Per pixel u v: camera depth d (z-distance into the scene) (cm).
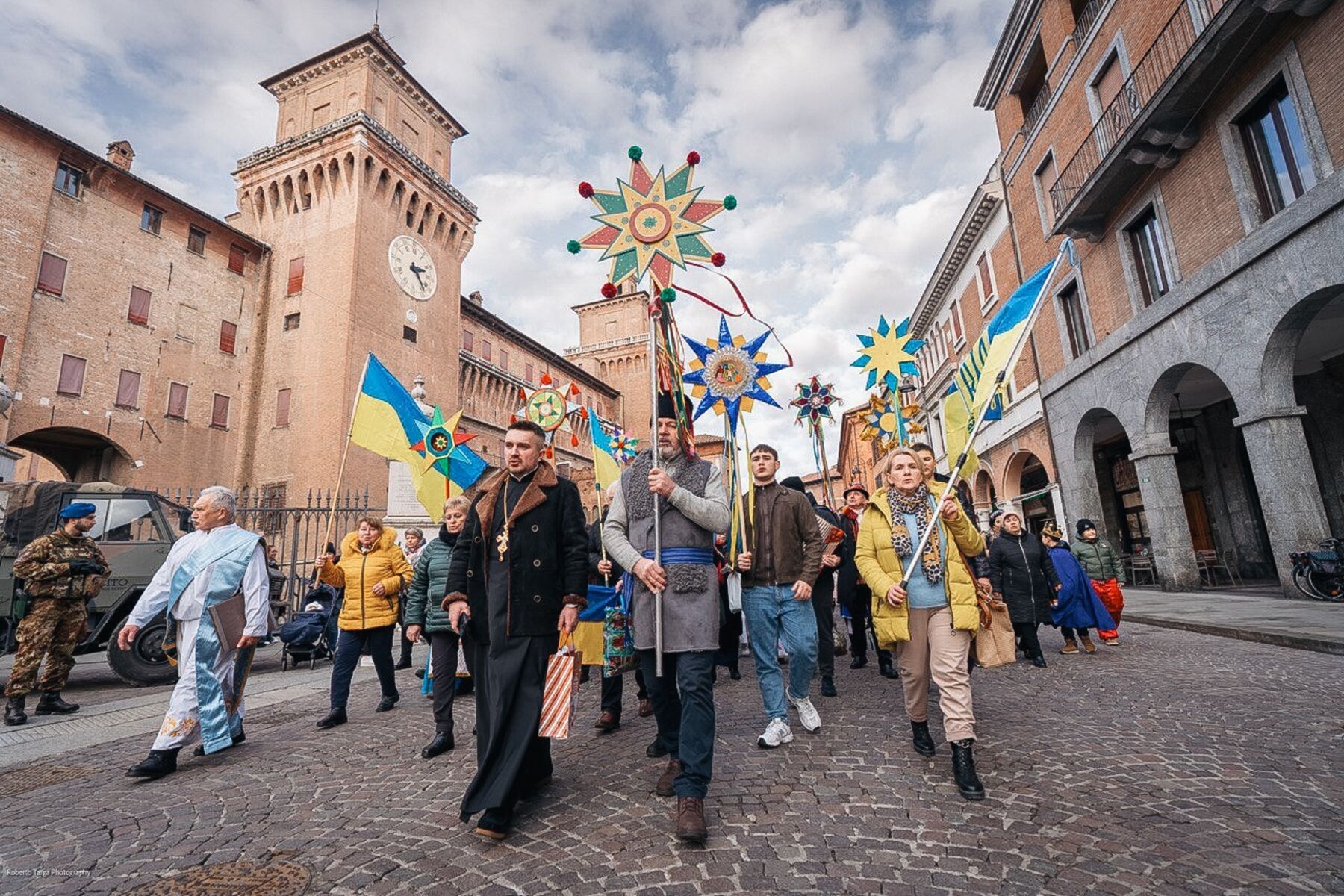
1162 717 435
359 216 2997
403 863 256
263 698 658
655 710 329
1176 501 1312
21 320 2202
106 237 2525
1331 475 1359
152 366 2634
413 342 3244
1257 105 1040
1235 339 1077
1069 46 1558
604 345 5806
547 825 288
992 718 454
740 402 455
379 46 3259
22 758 448
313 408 2844
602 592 480
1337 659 601
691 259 362
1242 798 288
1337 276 883
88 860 269
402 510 1221
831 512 663
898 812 287
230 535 446
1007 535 699
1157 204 1269
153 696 702
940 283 2478
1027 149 1772
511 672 297
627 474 351
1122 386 1409
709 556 315
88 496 829
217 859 266
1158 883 219
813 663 422
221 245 2991
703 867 241
